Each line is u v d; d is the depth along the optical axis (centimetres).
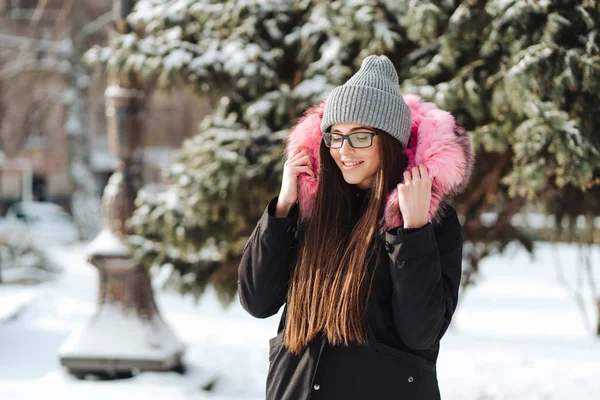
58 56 2123
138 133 541
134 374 515
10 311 875
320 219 200
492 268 1484
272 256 197
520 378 483
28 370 598
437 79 466
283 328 208
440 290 177
